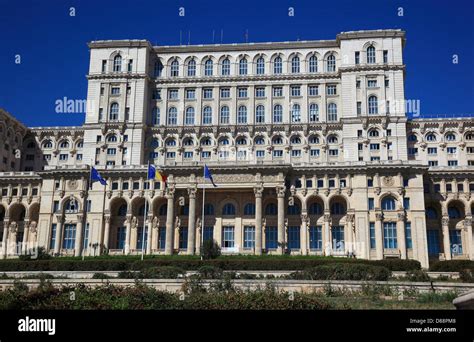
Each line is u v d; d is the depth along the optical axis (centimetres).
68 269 7131
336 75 11794
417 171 9856
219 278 4700
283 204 9806
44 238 10381
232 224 10306
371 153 11006
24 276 5812
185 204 10519
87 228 10394
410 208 9731
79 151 12838
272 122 11800
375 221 9706
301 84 11950
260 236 9669
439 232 10425
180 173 10162
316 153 11500
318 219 10169
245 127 11694
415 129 11800
